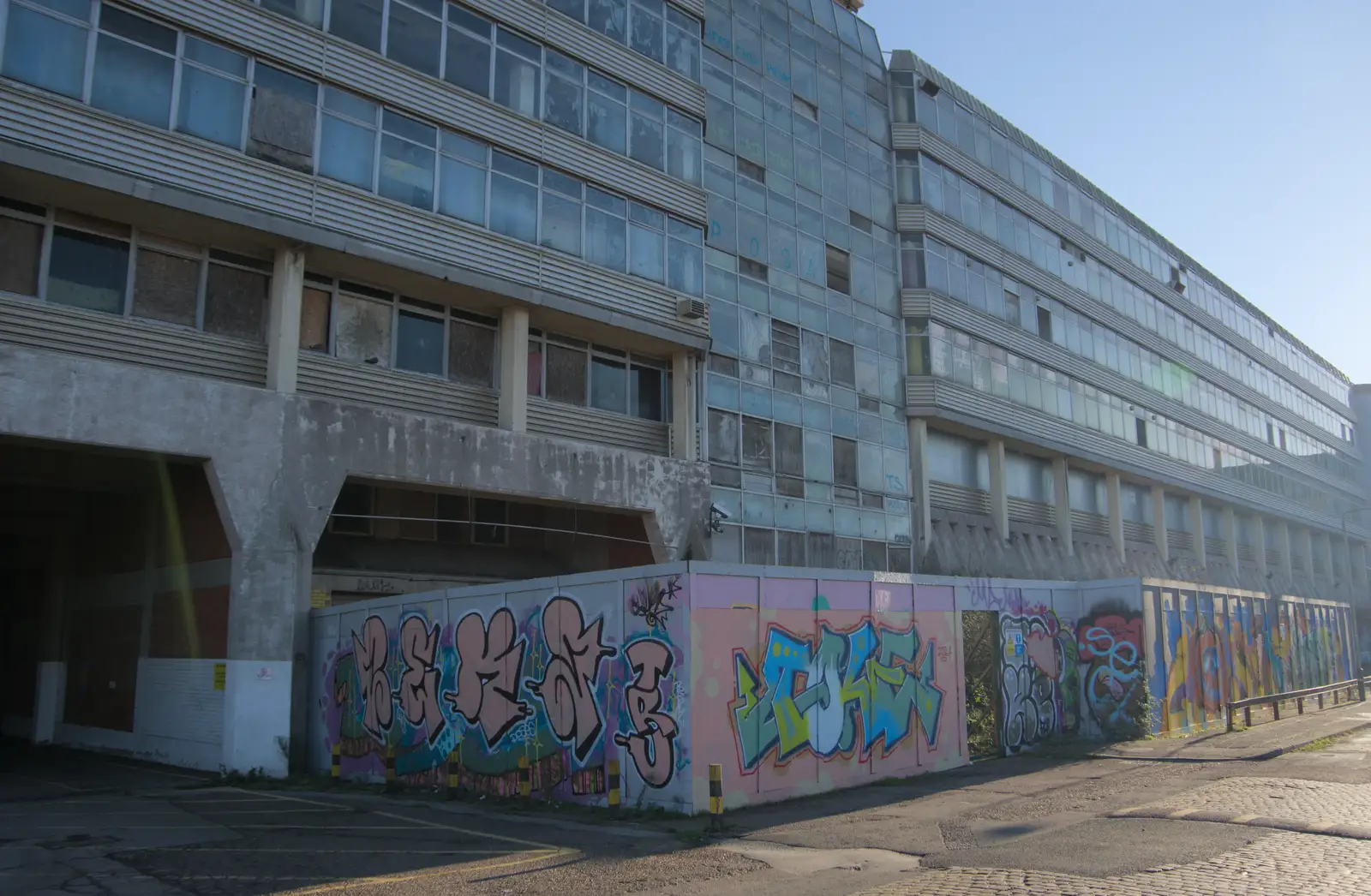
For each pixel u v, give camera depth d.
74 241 16.84
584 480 22.33
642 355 25.42
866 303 31.77
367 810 13.60
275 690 17.38
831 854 10.18
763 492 27.06
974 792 14.27
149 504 20.70
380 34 19.95
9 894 8.59
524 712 14.69
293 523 17.77
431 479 19.67
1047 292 39.34
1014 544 36.00
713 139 27.55
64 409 15.42
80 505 23.02
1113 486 42.41
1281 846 9.70
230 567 17.53
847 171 32.00
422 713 16.28
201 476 18.62
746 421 27.02
